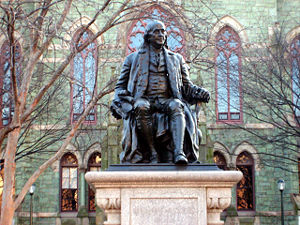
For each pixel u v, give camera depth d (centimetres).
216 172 577
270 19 3175
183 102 677
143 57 671
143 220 576
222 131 3080
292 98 2847
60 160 3041
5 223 1438
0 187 2788
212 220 587
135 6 1527
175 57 684
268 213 2966
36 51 1570
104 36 3050
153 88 664
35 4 2723
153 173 574
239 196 3050
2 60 2125
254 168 3034
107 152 2694
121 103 659
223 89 2961
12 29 1266
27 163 2908
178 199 580
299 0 3303
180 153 605
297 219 2897
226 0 3192
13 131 1485
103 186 579
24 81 1514
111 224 583
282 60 2300
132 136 638
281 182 2395
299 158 3058
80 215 2936
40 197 2981
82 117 1600
